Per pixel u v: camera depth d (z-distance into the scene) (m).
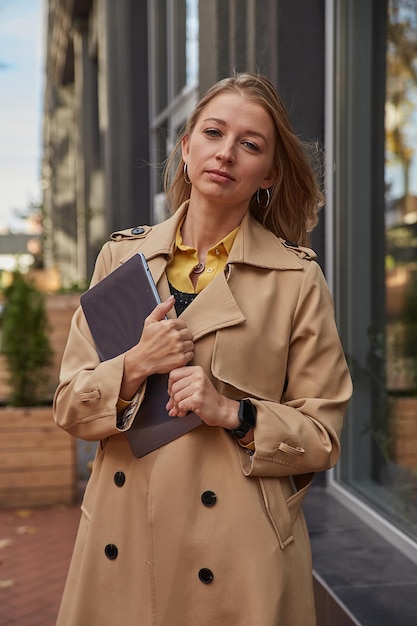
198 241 1.95
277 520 1.82
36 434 5.61
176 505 1.79
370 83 4.17
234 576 1.78
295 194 2.04
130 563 1.84
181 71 8.28
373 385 4.25
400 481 3.98
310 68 4.11
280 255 1.93
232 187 1.85
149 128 10.06
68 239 23.55
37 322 6.00
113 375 1.79
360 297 4.30
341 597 2.89
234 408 1.77
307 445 1.80
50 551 4.71
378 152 4.16
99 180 17.03
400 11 3.99
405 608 2.79
